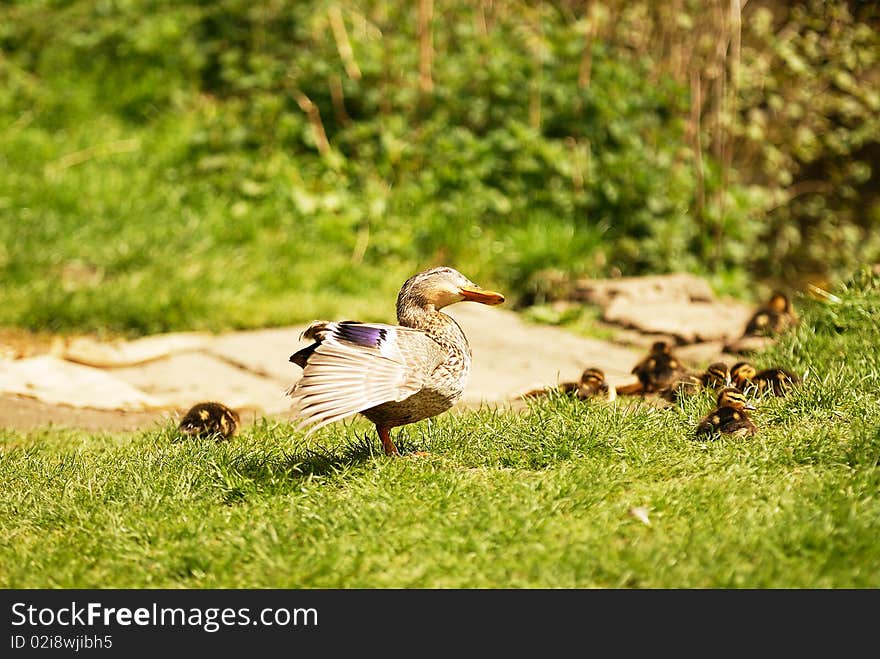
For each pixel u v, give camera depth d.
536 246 17.70
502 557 6.61
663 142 18.75
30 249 17.16
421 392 8.14
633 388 12.20
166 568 6.88
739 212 18.47
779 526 6.62
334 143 19.69
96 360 14.17
